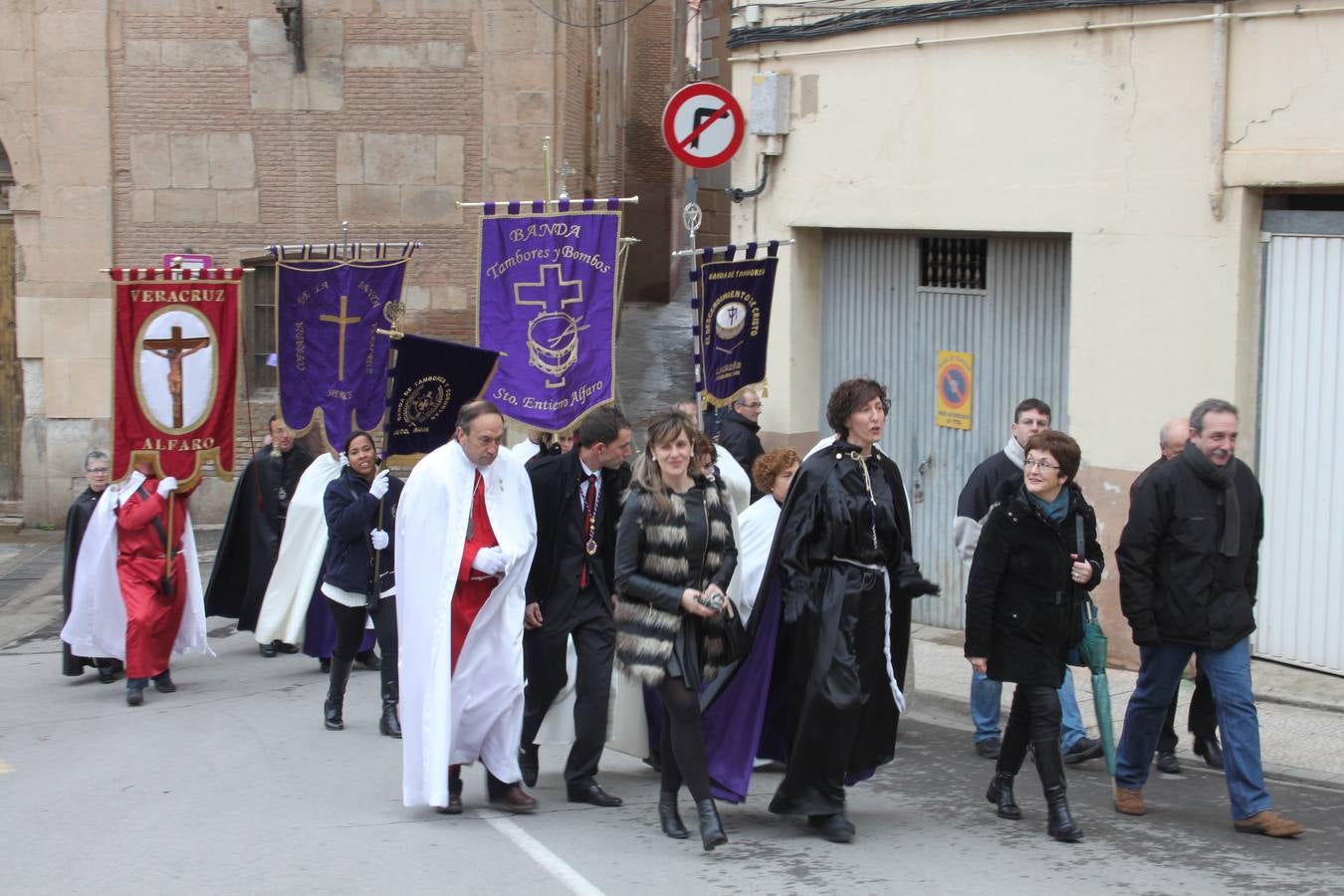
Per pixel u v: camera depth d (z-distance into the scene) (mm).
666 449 6758
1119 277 10180
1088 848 6699
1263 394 9625
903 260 12117
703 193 23094
